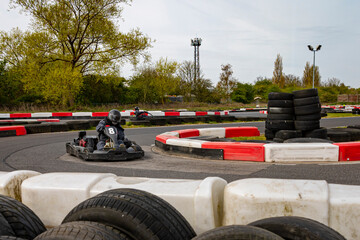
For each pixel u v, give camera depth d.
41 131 13.52
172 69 35.94
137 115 17.23
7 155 7.83
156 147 9.21
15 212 2.07
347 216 2.07
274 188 2.25
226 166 6.26
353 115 24.47
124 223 1.78
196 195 2.31
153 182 2.60
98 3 27.12
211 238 1.59
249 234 1.53
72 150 7.59
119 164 6.58
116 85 33.88
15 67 29.62
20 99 30.36
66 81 26.92
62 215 2.61
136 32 28.73
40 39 26.22
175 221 1.92
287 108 9.11
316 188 2.21
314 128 8.80
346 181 4.80
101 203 1.88
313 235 1.62
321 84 67.69
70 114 21.95
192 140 7.86
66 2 26.48
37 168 6.19
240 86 48.41
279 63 65.12
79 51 29.27
